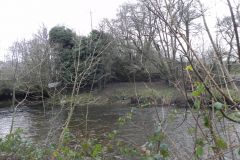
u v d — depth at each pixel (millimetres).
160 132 3582
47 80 12422
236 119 2490
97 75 36375
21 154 9031
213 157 2936
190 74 2855
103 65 36219
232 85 2602
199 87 2600
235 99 2557
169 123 4457
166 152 3416
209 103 2816
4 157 8836
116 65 37375
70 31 36312
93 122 22094
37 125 19344
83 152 6312
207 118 2824
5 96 36125
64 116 20625
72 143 7781
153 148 3637
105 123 21531
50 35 36531
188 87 2863
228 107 2529
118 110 30906
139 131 14492
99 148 5855
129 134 14320
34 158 8391
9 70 32469
